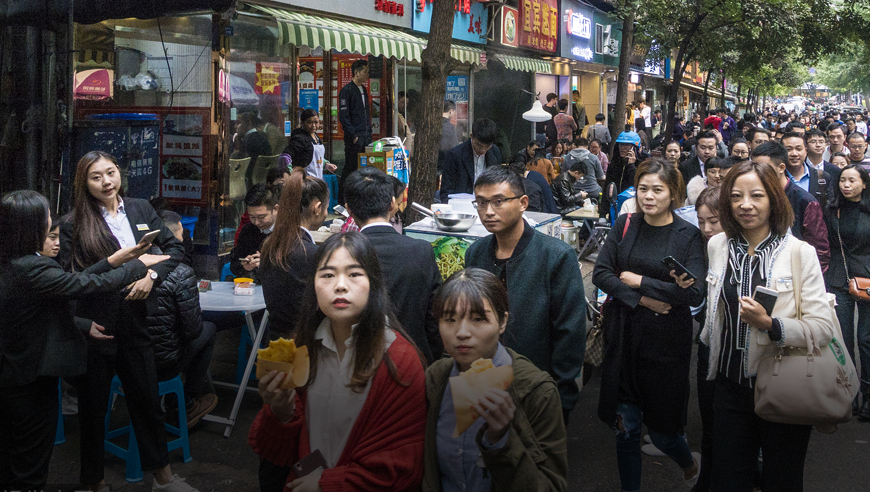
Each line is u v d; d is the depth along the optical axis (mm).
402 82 12781
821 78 85125
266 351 2057
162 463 3932
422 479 2229
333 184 10711
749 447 3176
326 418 2234
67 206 6508
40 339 3365
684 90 38906
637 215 3760
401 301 3143
